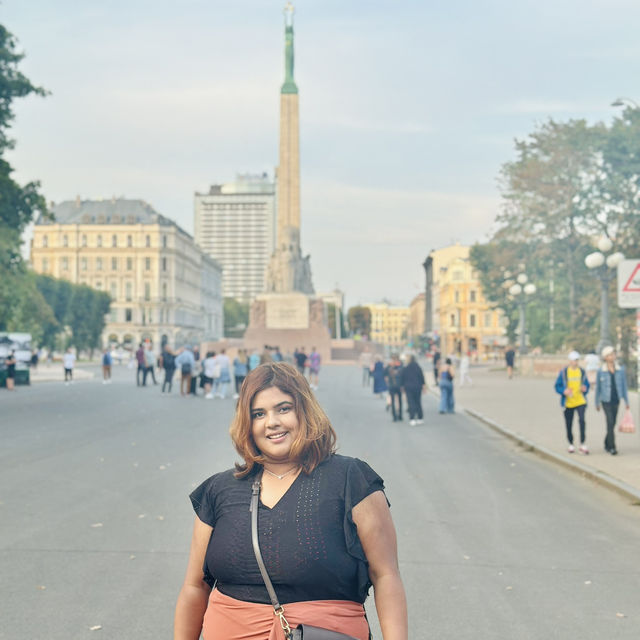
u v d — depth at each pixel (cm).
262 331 8794
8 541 846
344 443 1806
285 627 281
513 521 976
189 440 1800
